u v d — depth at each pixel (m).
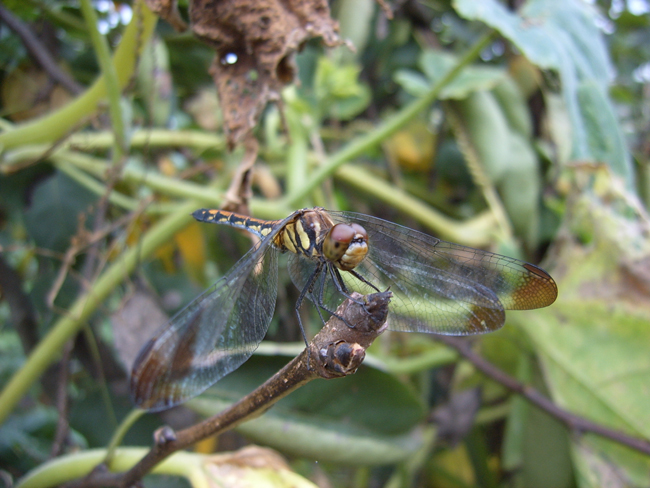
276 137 0.14
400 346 0.15
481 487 0.15
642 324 0.11
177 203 0.14
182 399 0.07
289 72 0.09
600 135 0.12
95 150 0.13
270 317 0.09
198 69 0.15
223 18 0.09
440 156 0.16
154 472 0.09
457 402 0.14
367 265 0.10
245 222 0.10
